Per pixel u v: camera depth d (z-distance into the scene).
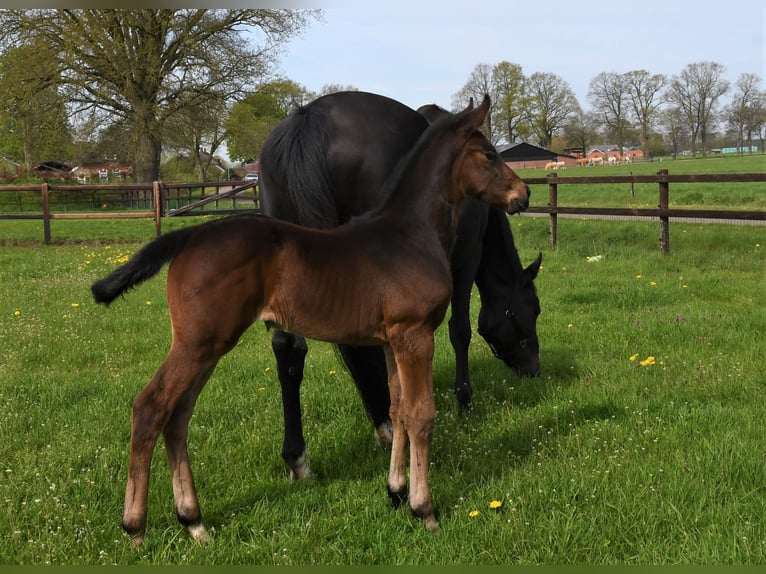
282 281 3.10
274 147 3.88
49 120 25.06
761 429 3.95
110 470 3.71
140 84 25.66
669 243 10.99
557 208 11.75
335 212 3.88
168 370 2.95
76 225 18.83
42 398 4.82
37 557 2.91
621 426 4.17
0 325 6.91
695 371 5.12
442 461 3.94
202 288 2.95
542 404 4.75
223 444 4.15
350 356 4.04
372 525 3.20
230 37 26.17
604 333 6.36
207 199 16.06
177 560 2.91
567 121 80.06
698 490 3.30
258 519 3.26
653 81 78.00
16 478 3.57
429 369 3.25
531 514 3.18
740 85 75.06
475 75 73.56
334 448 4.19
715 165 47.69
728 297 7.56
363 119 3.92
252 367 5.69
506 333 5.26
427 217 3.45
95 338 6.59
